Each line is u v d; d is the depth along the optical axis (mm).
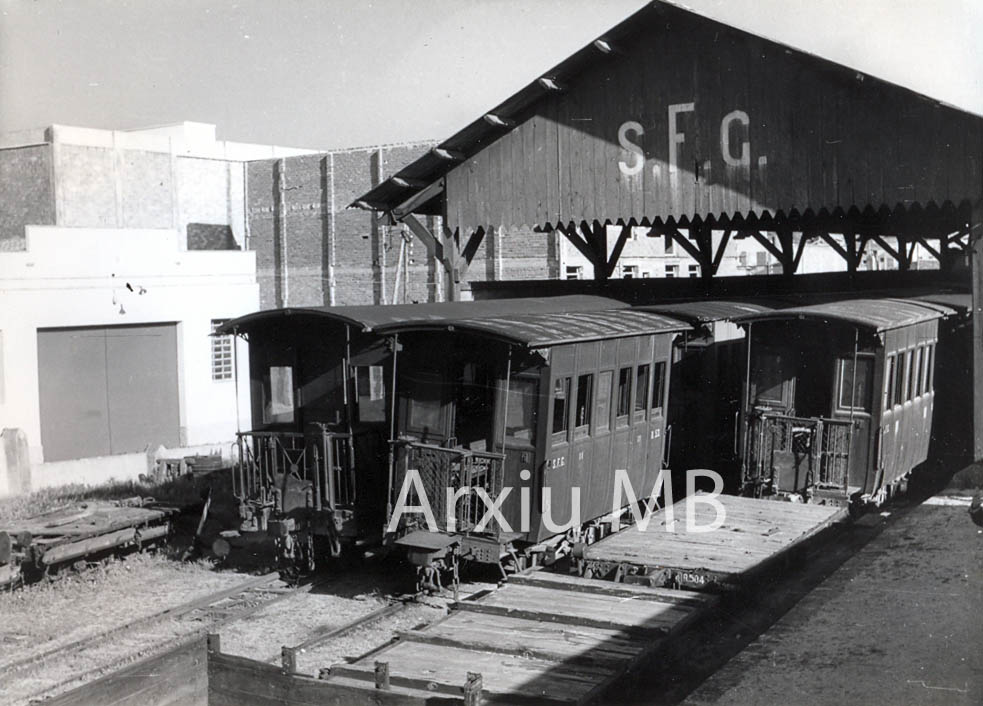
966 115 17219
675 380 18391
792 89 18906
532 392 13688
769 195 19250
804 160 18891
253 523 15672
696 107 19891
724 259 42750
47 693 11039
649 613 10500
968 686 7469
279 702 8789
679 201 20172
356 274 45812
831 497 15586
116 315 28094
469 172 22422
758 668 8047
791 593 12703
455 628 10148
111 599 14766
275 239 48094
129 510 17688
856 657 8141
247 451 15922
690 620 10391
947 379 19609
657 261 40781
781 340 16219
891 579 10008
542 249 38250
